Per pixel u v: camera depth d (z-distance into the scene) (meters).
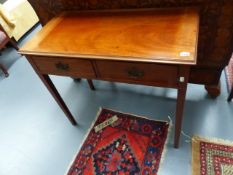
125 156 1.29
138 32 0.92
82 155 1.36
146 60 0.78
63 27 1.12
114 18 1.07
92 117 1.57
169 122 1.38
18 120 1.70
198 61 1.27
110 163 1.28
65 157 1.38
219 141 1.22
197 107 1.43
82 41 0.97
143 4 1.08
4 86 2.07
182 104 0.93
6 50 2.62
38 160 1.40
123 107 1.57
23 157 1.44
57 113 1.68
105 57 0.85
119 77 0.94
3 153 1.49
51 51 0.96
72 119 1.50
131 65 0.84
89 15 1.17
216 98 1.46
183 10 0.99
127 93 1.67
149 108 1.51
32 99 1.86
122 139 1.38
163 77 0.83
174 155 1.22
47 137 1.52
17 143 1.53
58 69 1.06
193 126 1.33
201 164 1.16
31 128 1.61
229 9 0.97
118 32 0.96
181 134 1.30
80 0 1.19
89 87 1.81
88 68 0.97
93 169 1.27
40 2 1.34
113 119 1.50
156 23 0.95
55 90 1.29
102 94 1.72
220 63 1.23
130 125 1.44
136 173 1.20
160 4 1.05
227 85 1.51
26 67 2.25
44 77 1.17
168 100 1.53
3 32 2.13
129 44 0.87
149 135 1.36
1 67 2.12
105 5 1.17
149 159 1.24
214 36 1.10
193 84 1.57
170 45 0.80
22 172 1.36
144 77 0.87
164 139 1.31
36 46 1.03
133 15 1.05
